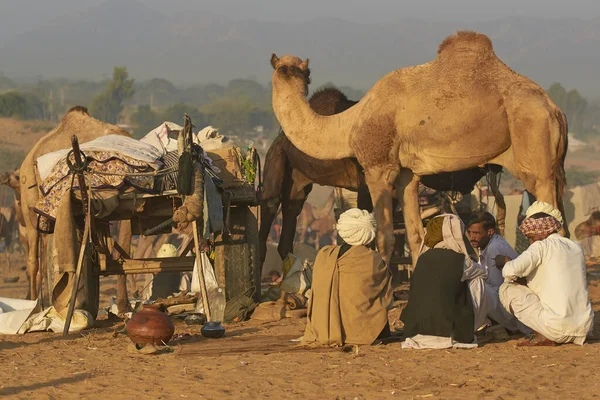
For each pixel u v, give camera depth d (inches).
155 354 354.6
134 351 359.3
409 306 350.6
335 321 353.4
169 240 1115.9
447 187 565.0
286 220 606.9
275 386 278.2
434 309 341.7
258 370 306.8
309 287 524.1
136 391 275.9
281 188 597.6
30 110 7263.8
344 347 345.7
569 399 252.7
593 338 358.0
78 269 442.6
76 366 326.0
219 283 492.4
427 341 342.6
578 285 339.3
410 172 504.7
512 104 458.9
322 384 280.4
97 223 513.3
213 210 462.0
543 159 454.0
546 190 456.8
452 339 340.8
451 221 350.6
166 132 562.6
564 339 337.7
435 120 471.2
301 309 498.3
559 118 459.2
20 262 1471.5
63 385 289.1
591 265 790.5
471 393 262.2
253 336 410.3
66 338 430.9
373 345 352.8
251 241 507.2
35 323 457.1
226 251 494.3
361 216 359.3
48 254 486.6
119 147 470.6
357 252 357.1
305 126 526.3
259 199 527.2
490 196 1012.5
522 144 457.4
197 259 446.6
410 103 480.4
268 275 832.3
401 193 510.0
